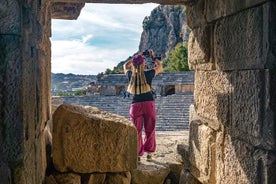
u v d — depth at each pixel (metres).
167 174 4.70
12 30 2.11
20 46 2.15
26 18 2.36
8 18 2.09
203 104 3.65
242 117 2.72
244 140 2.72
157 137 7.24
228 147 3.03
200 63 3.71
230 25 2.96
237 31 2.81
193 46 3.89
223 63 3.11
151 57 5.26
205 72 3.61
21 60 2.15
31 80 2.63
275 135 2.34
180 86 24.58
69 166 3.88
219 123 3.21
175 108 19.81
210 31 3.46
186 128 17.75
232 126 2.92
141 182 4.52
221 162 3.18
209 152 3.44
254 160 2.54
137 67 5.16
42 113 3.55
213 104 3.37
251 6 2.55
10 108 2.12
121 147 3.99
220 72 3.19
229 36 2.98
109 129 3.95
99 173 4.00
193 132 3.96
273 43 2.33
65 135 3.86
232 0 2.84
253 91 2.53
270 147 2.37
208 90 3.51
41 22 3.38
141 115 5.13
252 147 2.59
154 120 5.14
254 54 2.51
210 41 3.46
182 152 4.42
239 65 2.77
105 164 3.96
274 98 2.35
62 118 3.91
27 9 2.40
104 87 25.16
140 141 5.07
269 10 2.33
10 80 2.12
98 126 3.92
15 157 2.13
